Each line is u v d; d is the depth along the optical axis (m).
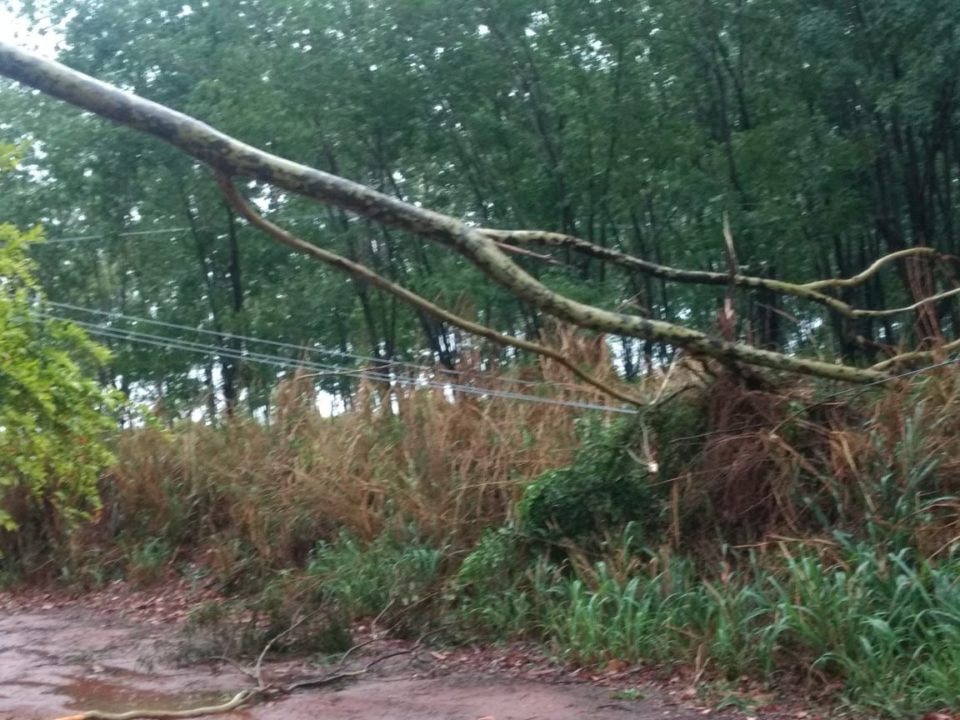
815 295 9.74
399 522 11.55
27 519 14.49
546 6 15.70
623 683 7.95
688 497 9.67
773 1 14.46
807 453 9.61
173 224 20.00
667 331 6.99
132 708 7.93
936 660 7.14
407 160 17.81
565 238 8.46
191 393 19.91
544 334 12.48
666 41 15.46
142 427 15.12
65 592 13.83
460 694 7.88
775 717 7.01
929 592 7.69
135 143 18.06
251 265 19.72
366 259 18.42
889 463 8.95
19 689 8.73
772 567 8.53
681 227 15.95
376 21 16.11
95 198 19.81
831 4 13.59
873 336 14.84
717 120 15.85
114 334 12.95
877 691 6.97
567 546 9.85
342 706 7.66
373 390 13.41
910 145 13.89
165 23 18.58
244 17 18.08
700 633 8.22
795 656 7.60
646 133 14.95
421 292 15.60
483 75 16.17
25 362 6.44
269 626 9.70
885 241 14.68
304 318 19.42
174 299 21.77
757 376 9.89
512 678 8.32
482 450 11.76
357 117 16.39
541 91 16.38
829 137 13.78
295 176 4.41
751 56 15.66
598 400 11.08
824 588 7.72
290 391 14.39
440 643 9.52
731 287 9.40
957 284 11.52
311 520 12.55
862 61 13.48
